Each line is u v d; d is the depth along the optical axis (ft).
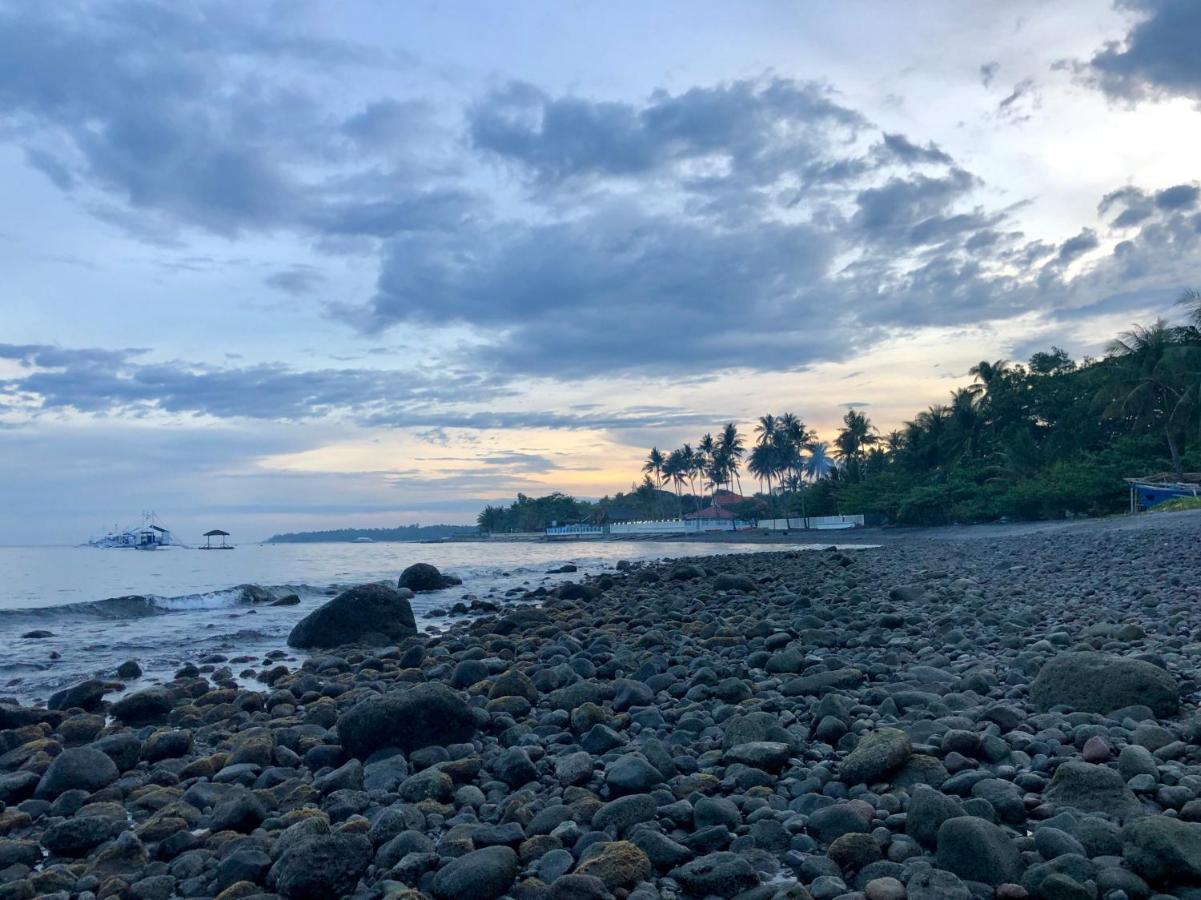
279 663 45.01
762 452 362.94
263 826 18.15
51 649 50.03
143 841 17.84
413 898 13.24
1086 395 188.96
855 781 17.26
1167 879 12.23
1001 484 193.88
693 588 71.15
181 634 56.80
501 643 41.98
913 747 18.06
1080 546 82.99
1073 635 32.48
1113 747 17.63
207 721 29.73
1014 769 16.88
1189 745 17.30
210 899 14.89
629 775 18.12
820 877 13.37
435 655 41.27
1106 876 12.21
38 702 35.50
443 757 21.98
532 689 28.96
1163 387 155.43
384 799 19.26
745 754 19.12
